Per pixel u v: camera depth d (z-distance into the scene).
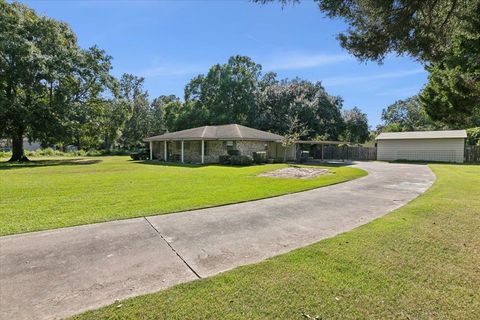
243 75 39.12
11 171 15.42
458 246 4.01
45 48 22.97
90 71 25.42
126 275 3.25
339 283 2.98
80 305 2.63
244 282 3.03
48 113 22.42
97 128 30.09
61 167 18.23
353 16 4.45
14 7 22.27
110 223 5.31
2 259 3.65
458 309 2.52
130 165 20.14
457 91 5.63
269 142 25.45
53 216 5.76
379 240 4.25
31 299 2.72
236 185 10.05
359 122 34.91
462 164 21.19
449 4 4.31
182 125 39.34
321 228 5.05
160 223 5.33
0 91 20.19
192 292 2.84
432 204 6.55
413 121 50.16
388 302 2.62
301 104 32.16
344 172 14.60
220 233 4.77
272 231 4.88
